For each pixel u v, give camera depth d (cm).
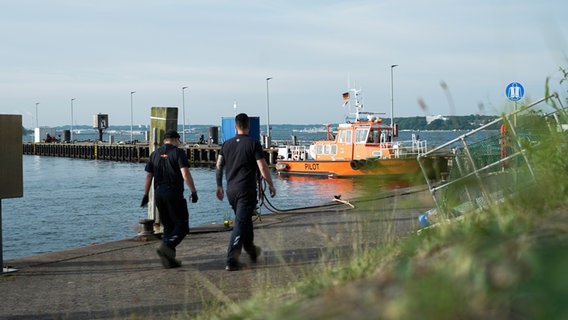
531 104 482
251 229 736
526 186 420
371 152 3409
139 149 7612
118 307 572
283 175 3972
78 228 2136
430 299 177
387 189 356
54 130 11256
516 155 540
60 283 693
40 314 564
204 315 475
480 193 530
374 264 366
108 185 4000
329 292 278
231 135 3234
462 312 175
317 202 2695
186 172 759
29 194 3378
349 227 885
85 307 580
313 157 3862
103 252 884
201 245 923
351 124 3528
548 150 437
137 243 961
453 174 666
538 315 152
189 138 19775
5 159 761
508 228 297
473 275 196
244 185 737
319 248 791
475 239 276
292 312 241
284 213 1265
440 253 275
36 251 1736
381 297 205
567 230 261
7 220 2336
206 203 2795
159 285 661
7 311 578
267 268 700
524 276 179
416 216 513
